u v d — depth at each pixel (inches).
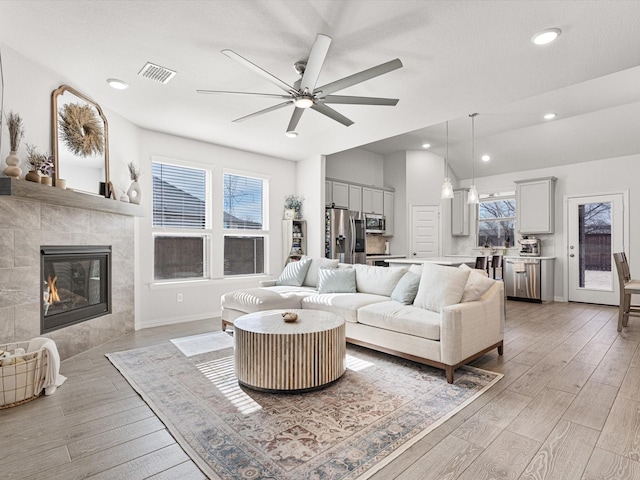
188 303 194.7
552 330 173.3
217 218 207.3
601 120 220.2
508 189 294.5
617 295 240.2
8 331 109.3
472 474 64.9
